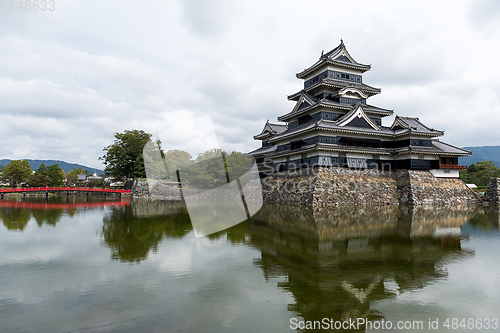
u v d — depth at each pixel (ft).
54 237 53.16
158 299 25.61
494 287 29.04
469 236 54.49
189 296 26.20
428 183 122.83
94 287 28.60
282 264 36.24
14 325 21.33
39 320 22.04
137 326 21.02
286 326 20.89
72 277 31.53
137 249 43.70
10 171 285.64
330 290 27.84
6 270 34.17
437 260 38.70
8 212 95.14
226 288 28.14
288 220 73.97
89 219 76.69
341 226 65.00
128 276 31.71
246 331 20.20
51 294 26.96
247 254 40.73
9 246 46.39
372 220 74.33
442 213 89.51
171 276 31.55
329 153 118.93
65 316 22.66
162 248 44.21
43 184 254.88
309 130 120.98
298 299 25.62
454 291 27.94
